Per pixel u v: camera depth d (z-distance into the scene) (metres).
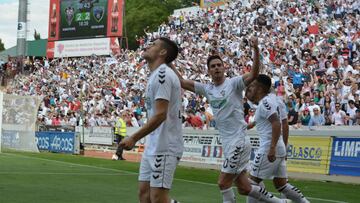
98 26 37.81
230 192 6.71
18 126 25.11
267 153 7.28
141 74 30.05
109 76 32.66
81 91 29.42
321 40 22.39
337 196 10.77
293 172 15.09
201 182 12.88
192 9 38.50
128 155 22.12
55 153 24.12
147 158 5.30
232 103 6.55
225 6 33.03
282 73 20.34
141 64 31.78
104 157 21.84
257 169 7.38
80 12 38.75
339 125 14.66
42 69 40.72
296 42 23.25
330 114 16.39
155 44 5.27
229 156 6.59
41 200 9.09
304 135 14.95
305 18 25.45
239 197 10.03
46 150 25.28
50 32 40.81
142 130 4.90
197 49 29.25
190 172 15.77
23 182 11.66
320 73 19.56
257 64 6.41
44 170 14.78
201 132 18.28
